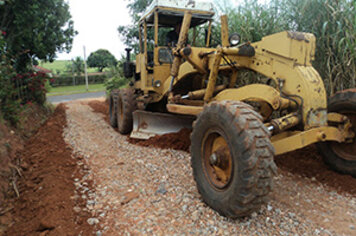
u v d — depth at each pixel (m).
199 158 2.86
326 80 4.33
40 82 8.63
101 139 5.66
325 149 3.58
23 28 6.76
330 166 3.55
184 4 4.94
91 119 8.34
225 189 2.49
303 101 2.86
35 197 3.01
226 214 2.44
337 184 3.18
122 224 2.43
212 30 5.73
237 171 2.29
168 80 5.01
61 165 3.91
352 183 3.14
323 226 2.39
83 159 4.23
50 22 8.15
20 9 6.52
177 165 3.81
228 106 2.49
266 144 2.26
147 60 5.59
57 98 19.81
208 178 2.75
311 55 2.98
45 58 8.90
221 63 3.86
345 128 3.16
